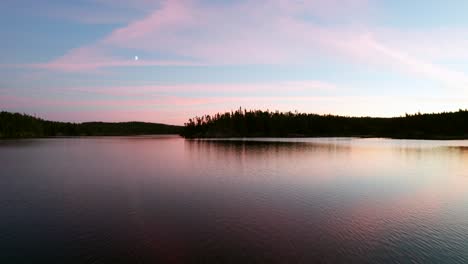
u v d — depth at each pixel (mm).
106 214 23484
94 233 19281
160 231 19594
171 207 25562
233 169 50969
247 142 152625
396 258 15570
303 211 24250
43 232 19500
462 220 21938
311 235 18797
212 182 37938
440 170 49594
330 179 40188
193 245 17250
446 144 129750
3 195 30641
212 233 19125
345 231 19562
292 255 15914
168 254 16125
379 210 24609
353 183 37219
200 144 138375
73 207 25672
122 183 37406
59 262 15281
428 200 28219
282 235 18781
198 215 23141
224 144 135000
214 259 15453
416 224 20984
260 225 20750
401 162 62000
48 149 105938
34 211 24391
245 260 15367
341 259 15469
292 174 44875
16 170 50312
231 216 22812
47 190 33094
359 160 65562
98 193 31469
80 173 46656
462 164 58500
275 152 87562
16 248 16969
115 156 78438
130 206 25891
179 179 40406
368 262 15125
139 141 183875
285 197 29328
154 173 46438
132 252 16344
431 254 16047
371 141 161000
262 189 33344
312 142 149750
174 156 77625
